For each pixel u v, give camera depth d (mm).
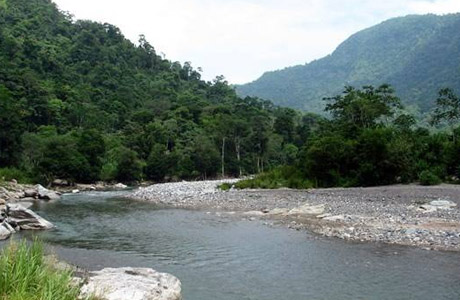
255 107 165125
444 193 40844
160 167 106625
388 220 28156
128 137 116875
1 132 75500
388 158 53562
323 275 17344
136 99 159125
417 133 68500
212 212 37125
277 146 121562
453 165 55375
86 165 86938
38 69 142250
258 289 15891
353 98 82625
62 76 147625
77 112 122500
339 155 56375
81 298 10406
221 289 15953
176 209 40125
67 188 78188
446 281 16125
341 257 19938
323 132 75375
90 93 144875
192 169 110250
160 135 118938
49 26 189250
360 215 30766
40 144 86312
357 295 14930
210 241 24656
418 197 39250
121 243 24547
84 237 26438
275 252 21422
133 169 99812
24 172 76125
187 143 119062
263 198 44281
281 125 135750
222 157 114125
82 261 20188
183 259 20547
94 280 13430
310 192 48031
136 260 20453
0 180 60125
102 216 36031
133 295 12453
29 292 9141
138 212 38375
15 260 10062
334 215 31547
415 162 56500
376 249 21203
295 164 64250
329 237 24406
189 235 26656
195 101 164125
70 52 172625
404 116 83188
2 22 170500
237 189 57656
